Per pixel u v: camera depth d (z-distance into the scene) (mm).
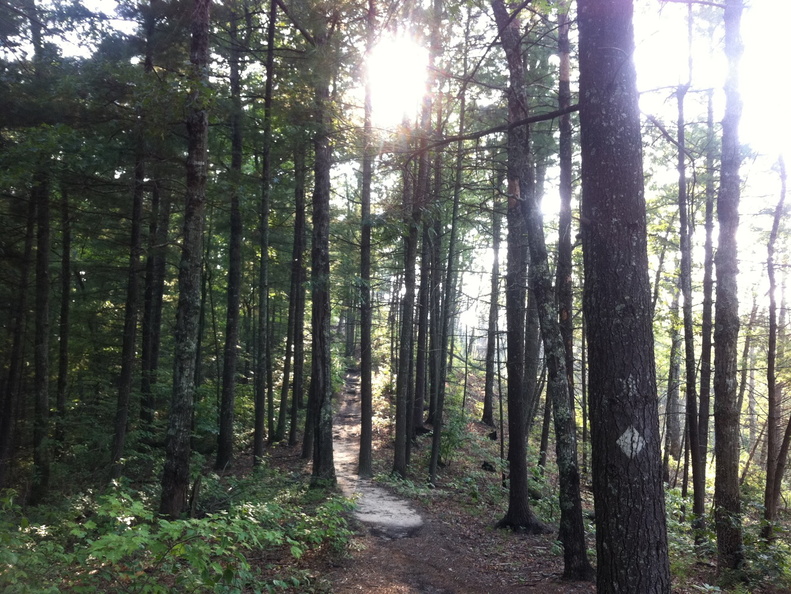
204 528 4156
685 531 10930
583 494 14758
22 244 12961
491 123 12078
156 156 10195
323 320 12242
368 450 14227
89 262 14562
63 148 8156
